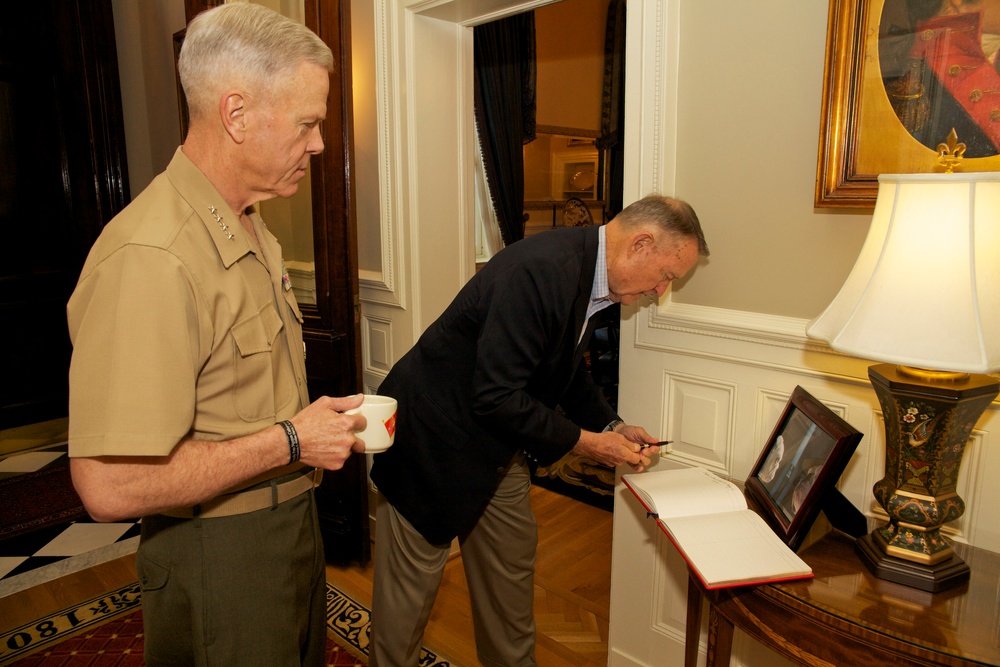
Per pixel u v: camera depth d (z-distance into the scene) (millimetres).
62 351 4250
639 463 1567
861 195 1413
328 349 2502
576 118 5410
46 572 2688
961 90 1278
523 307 1430
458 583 2613
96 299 975
